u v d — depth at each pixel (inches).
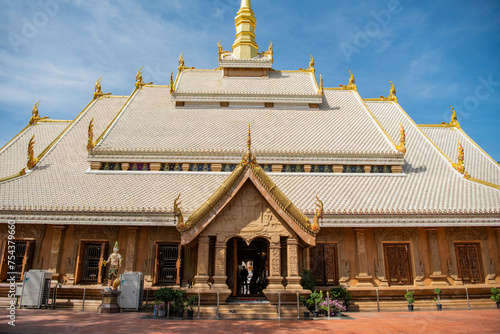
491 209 895.7
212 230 698.8
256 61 1533.0
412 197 956.6
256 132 1201.4
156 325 562.9
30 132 1375.5
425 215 890.7
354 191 984.9
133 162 1071.0
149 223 862.5
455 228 954.1
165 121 1251.2
